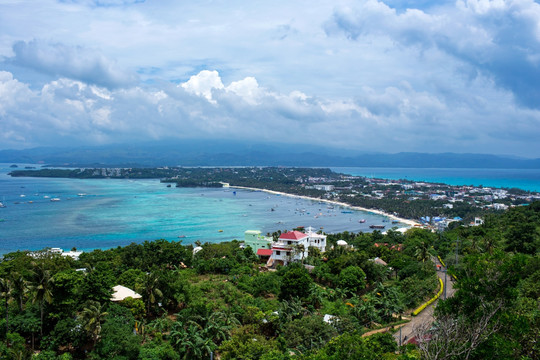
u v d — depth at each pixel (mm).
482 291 39688
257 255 152250
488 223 197375
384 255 151500
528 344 39781
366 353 53062
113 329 66750
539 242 130500
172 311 89812
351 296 109875
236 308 88312
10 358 58594
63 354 63844
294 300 95500
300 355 65875
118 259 122938
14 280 69375
